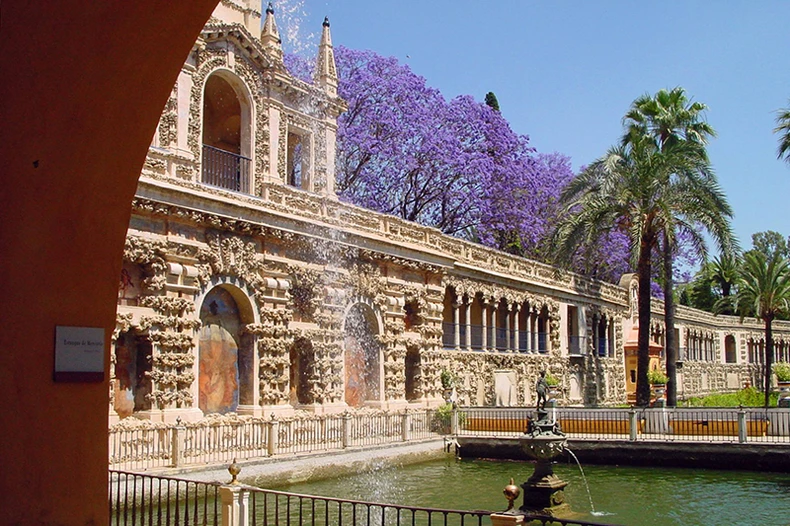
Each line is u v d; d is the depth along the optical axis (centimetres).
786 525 2175
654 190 4125
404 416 3516
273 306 3247
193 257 2881
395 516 2203
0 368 662
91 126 706
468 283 5000
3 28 615
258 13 3569
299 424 3034
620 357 7394
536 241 7019
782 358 11362
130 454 2366
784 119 3906
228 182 3366
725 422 3491
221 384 3028
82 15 650
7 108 645
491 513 998
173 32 711
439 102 6284
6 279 667
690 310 9469
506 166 6619
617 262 7475
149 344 2711
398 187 6150
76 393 721
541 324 6116
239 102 3450
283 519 2067
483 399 5091
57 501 700
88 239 731
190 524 1822
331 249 3597
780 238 12519
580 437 3500
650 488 2777
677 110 5066
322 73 3778
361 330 3928
